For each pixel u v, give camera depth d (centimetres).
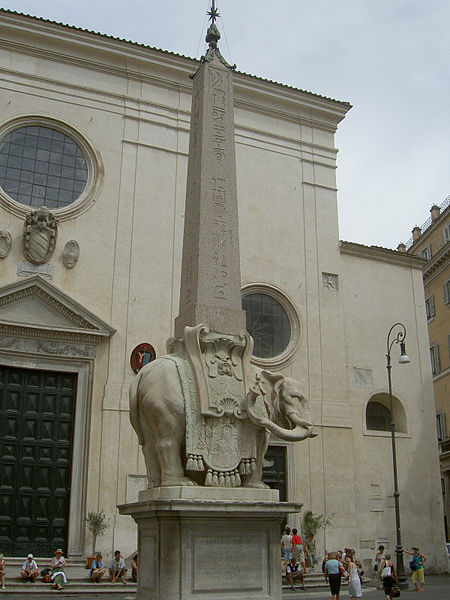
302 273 2417
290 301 2350
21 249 1977
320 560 2089
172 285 2162
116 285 2086
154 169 2262
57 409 1923
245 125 2505
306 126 2628
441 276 3659
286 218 2459
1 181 2078
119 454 1925
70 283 2023
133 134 2270
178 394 802
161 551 724
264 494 792
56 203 2130
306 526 2094
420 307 2570
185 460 791
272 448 2167
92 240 2097
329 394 2302
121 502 1886
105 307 2052
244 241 2356
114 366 2000
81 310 1975
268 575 761
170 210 2242
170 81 2378
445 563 2281
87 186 2158
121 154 2234
